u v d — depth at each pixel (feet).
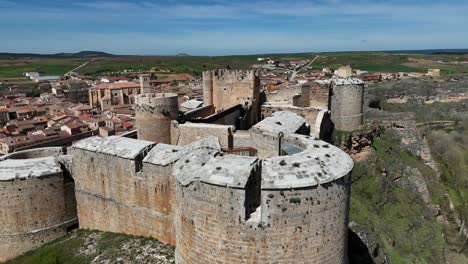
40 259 99.71
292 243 66.64
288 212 65.31
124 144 103.65
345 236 73.97
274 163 68.74
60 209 110.42
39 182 105.91
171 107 132.77
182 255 76.02
